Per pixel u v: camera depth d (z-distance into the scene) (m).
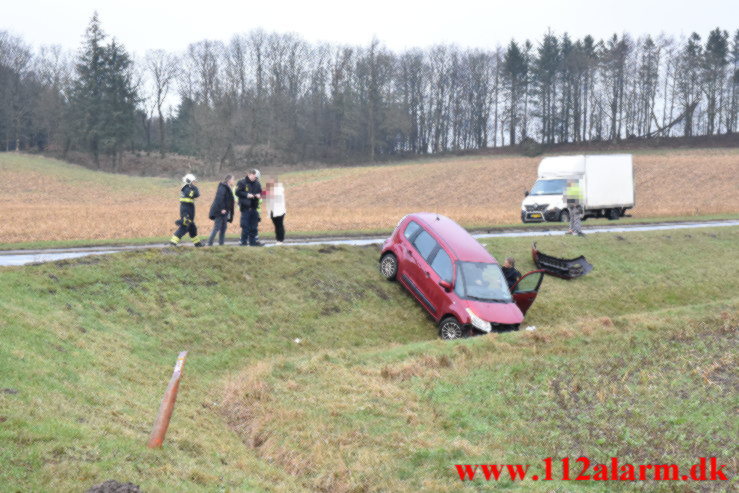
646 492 8.12
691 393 11.50
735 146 111.44
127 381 10.40
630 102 132.50
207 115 115.88
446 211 49.56
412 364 13.10
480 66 141.38
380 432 9.93
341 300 17.84
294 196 83.44
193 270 16.50
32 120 125.44
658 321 17.11
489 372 12.90
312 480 8.52
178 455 7.72
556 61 143.00
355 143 141.62
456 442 9.57
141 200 83.19
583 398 11.43
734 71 128.88
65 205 69.50
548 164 39.12
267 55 134.62
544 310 21.09
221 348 14.05
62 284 13.80
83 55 117.31
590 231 31.39
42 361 9.51
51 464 6.43
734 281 26.92
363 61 135.25
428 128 143.38
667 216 45.75
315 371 12.71
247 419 10.48
